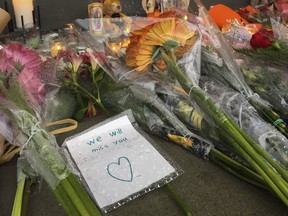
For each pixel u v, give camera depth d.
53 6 1.92
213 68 0.87
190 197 0.65
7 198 0.65
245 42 1.01
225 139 0.71
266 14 1.27
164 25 0.82
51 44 1.07
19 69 0.74
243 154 0.64
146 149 0.73
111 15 1.57
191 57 0.85
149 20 0.84
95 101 0.89
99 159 0.70
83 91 0.88
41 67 0.81
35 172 0.66
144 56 0.85
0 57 0.72
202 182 0.69
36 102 0.74
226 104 0.76
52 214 0.62
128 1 1.71
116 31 1.03
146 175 0.68
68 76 0.86
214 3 2.10
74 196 0.56
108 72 0.89
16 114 0.67
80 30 1.11
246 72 0.90
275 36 0.92
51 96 0.83
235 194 0.66
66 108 0.85
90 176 0.67
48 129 0.76
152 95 0.84
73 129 0.84
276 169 0.61
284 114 0.83
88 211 0.55
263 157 0.63
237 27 1.12
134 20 0.92
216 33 0.94
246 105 0.76
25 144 0.64
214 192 0.67
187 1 0.96
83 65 0.88
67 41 1.05
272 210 0.63
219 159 0.72
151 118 0.82
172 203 0.64
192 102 0.77
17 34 1.27
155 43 0.83
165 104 0.84
